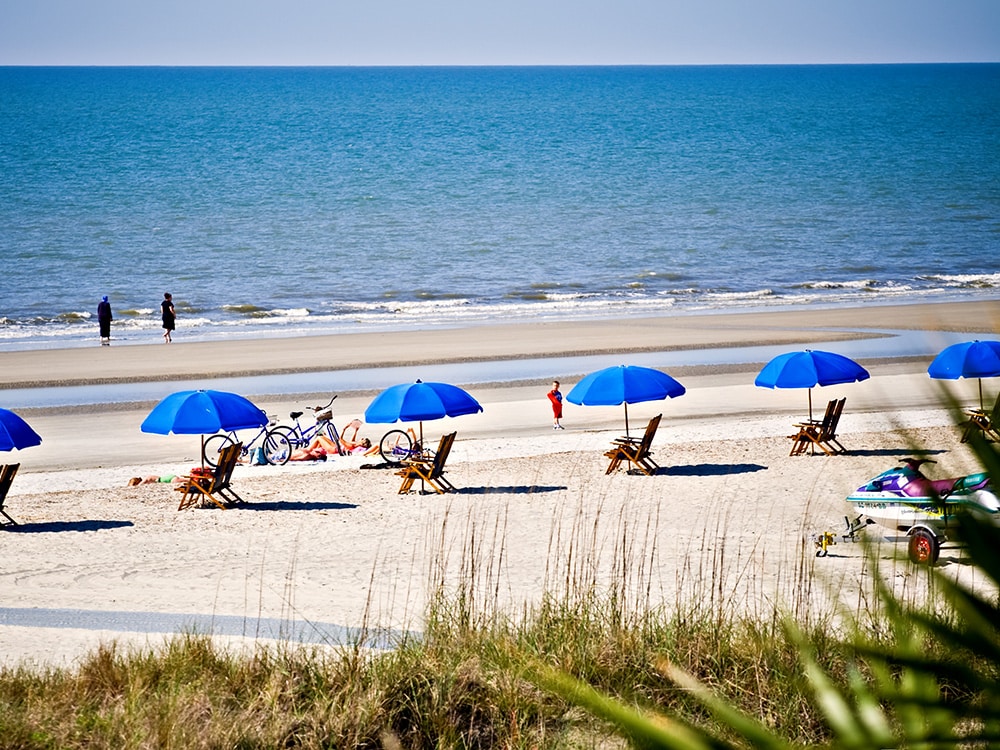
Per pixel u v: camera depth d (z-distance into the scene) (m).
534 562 48.34
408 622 38.28
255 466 78.44
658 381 69.81
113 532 58.72
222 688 29.06
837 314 145.88
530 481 68.38
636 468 70.94
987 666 5.28
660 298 166.38
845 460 70.44
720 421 87.94
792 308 154.62
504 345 125.00
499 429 87.38
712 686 24.44
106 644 37.38
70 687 29.67
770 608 32.72
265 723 26.64
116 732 25.97
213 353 122.25
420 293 171.75
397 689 27.95
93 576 49.53
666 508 59.62
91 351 124.38
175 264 198.00
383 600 43.12
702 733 5.96
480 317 150.25
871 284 177.00
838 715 6.13
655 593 40.47
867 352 115.69
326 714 26.86
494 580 44.88
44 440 86.56
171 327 130.25
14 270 190.25
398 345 126.06
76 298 166.62
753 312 150.88
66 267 193.62
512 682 26.45
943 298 161.88
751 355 117.50
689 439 80.69
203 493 64.12
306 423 89.75
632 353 119.81
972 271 190.12
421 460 67.25
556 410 86.88
